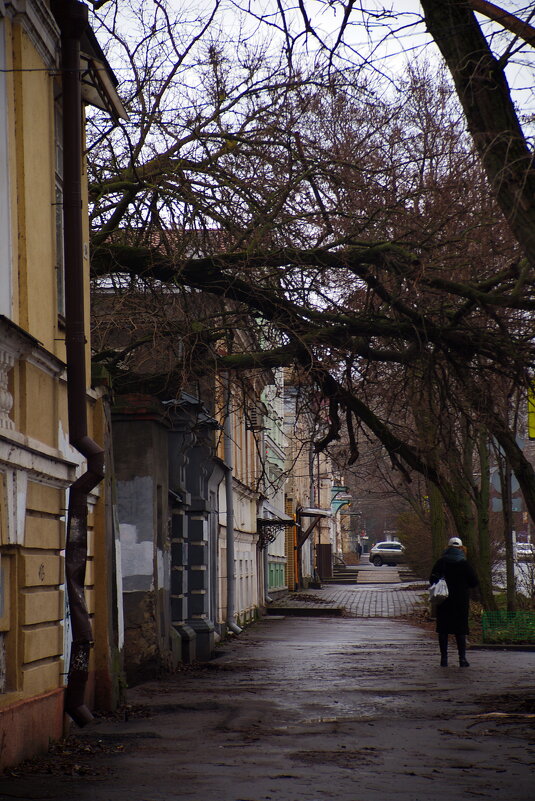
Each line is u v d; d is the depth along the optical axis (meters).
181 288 25.16
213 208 25.09
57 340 17.02
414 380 27.67
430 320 24.75
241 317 26.77
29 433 14.83
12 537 13.70
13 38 15.30
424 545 96.00
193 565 34.12
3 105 14.74
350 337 25.94
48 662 15.55
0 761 12.73
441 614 29.56
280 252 24.34
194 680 25.84
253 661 31.61
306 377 27.11
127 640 26.00
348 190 25.11
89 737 16.20
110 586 19.75
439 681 25.38
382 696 22.16
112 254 24.80
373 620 56.59
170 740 16.02
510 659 32.31
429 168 26.95
